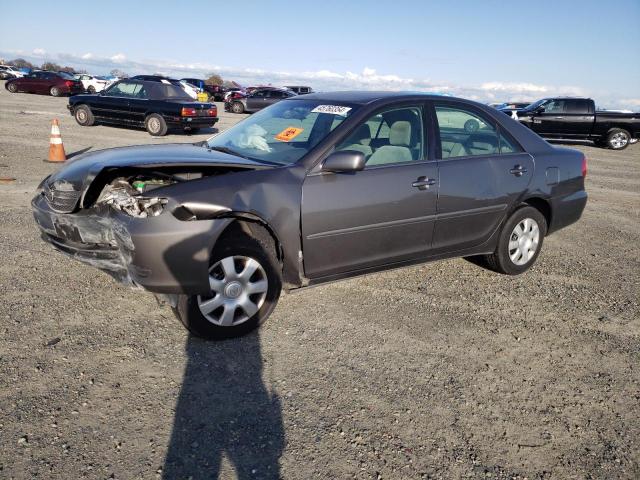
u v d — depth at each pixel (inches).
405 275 200.4
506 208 192.1
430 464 102.7
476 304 179.0
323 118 165.6
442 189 171.9
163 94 627.8
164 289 128.0
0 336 135.8
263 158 158.4
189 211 128.7
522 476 101.7
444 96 183.2
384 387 126.9
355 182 153.3
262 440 105.6
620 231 295.0
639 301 191.9
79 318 148.8
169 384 121.6
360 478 97.7
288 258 145.7
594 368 143.8
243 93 1269.7
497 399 125.9
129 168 134.8
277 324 154.0
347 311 165.9
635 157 701.3
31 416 106.8
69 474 92.9
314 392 122.6
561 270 220.4
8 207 254.2
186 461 98.3
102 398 114.6
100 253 137.4
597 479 102.5
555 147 211.2
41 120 661.3
